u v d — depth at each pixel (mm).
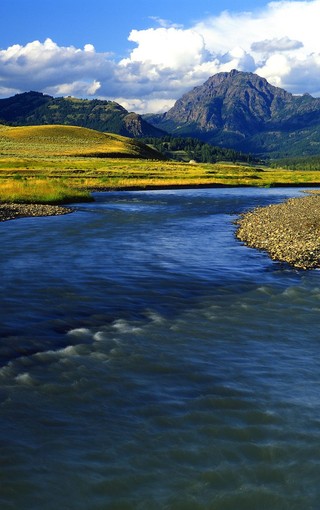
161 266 25969
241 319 17156
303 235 34250
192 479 8422
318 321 16906
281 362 13484
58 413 10555
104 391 11594
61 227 41125
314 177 149250
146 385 11961
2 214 48531
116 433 9797
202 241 34594
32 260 27109
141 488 8188
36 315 17422
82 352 13969
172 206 63812
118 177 116188
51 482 8312
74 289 21078
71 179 102875
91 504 7809
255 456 9070
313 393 11656
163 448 9297
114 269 25094
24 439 9539
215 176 134125
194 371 12812
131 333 15648
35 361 13289
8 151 182875
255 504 7844
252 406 10977
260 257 28484
